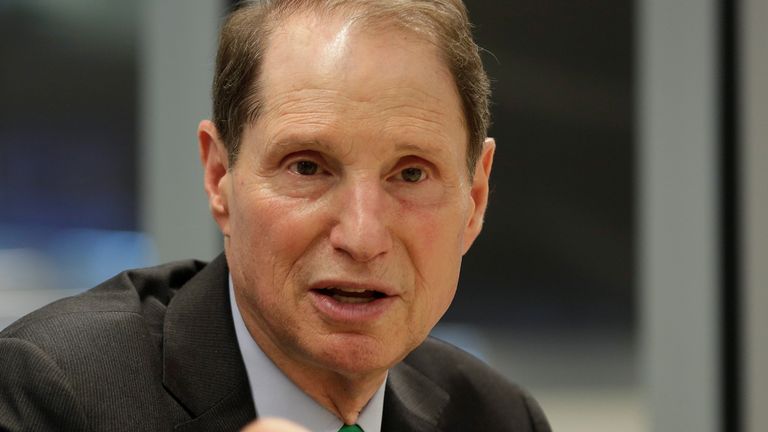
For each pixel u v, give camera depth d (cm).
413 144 307
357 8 312
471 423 437
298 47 312
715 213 770
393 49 309
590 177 757
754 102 768
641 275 769
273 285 316
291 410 355
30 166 674
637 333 768
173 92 691
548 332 761
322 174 312
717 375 777
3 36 665
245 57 325
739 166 771
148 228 694
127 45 688
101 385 328
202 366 352
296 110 306
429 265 320
